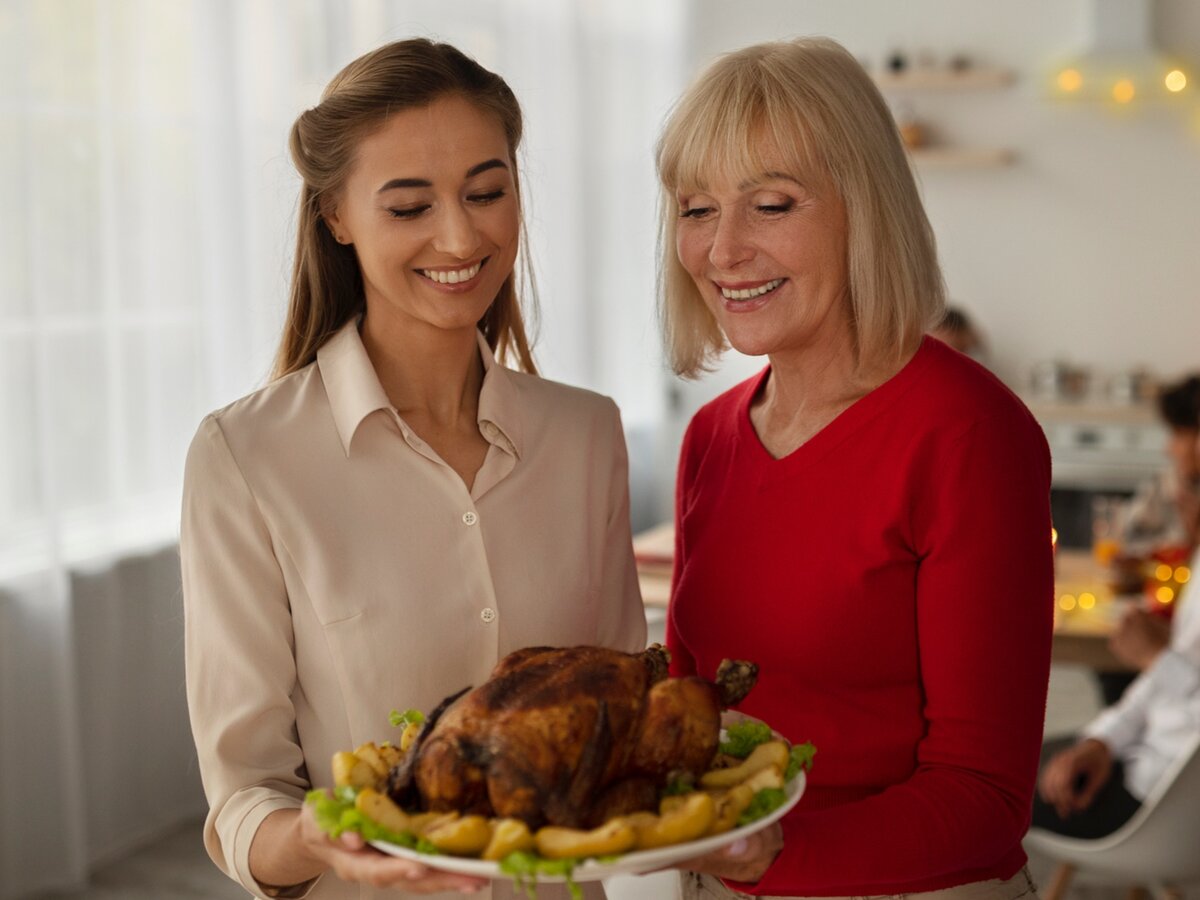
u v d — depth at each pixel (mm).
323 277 1531
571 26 5758
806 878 1268
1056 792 2793
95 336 3691
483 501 1484
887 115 1488
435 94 1360
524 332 1705
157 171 3838
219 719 1404
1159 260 6219
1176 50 6102
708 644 1562
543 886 1485
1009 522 1394
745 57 1472
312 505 1420
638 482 6469
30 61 3490
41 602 3506
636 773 1107
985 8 6340
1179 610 2926
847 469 1465
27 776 3520
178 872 3693
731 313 1503
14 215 3443
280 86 4129
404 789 1106
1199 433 3754
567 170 5793
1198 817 2494
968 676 1388
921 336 1479
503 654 1480
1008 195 6383
